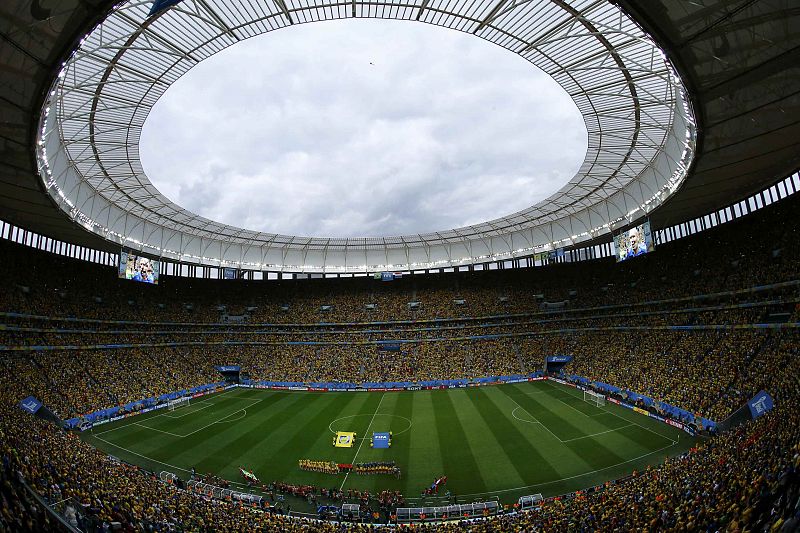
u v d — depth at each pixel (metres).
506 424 46.50
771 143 36.38
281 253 93.00
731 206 58.53
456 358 78.38
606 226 70.38
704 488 20.67
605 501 23.33
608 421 45.38
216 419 53.16
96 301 72.19
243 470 34.25
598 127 47.72
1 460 21.41
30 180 39.28
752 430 28.47
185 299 88.38
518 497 30.03
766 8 21.61
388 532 22.81
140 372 66.06
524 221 78.56
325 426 48.94
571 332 79.06
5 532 14.05
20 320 57.19
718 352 49.59
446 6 32.69
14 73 24.92
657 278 71.38
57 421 47.56
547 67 39.88
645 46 33.81
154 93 40.38
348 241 89.00
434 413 53.25
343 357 81.81
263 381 75.75
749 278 53.12
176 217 69.62
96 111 39.84
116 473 28.70
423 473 34.81
